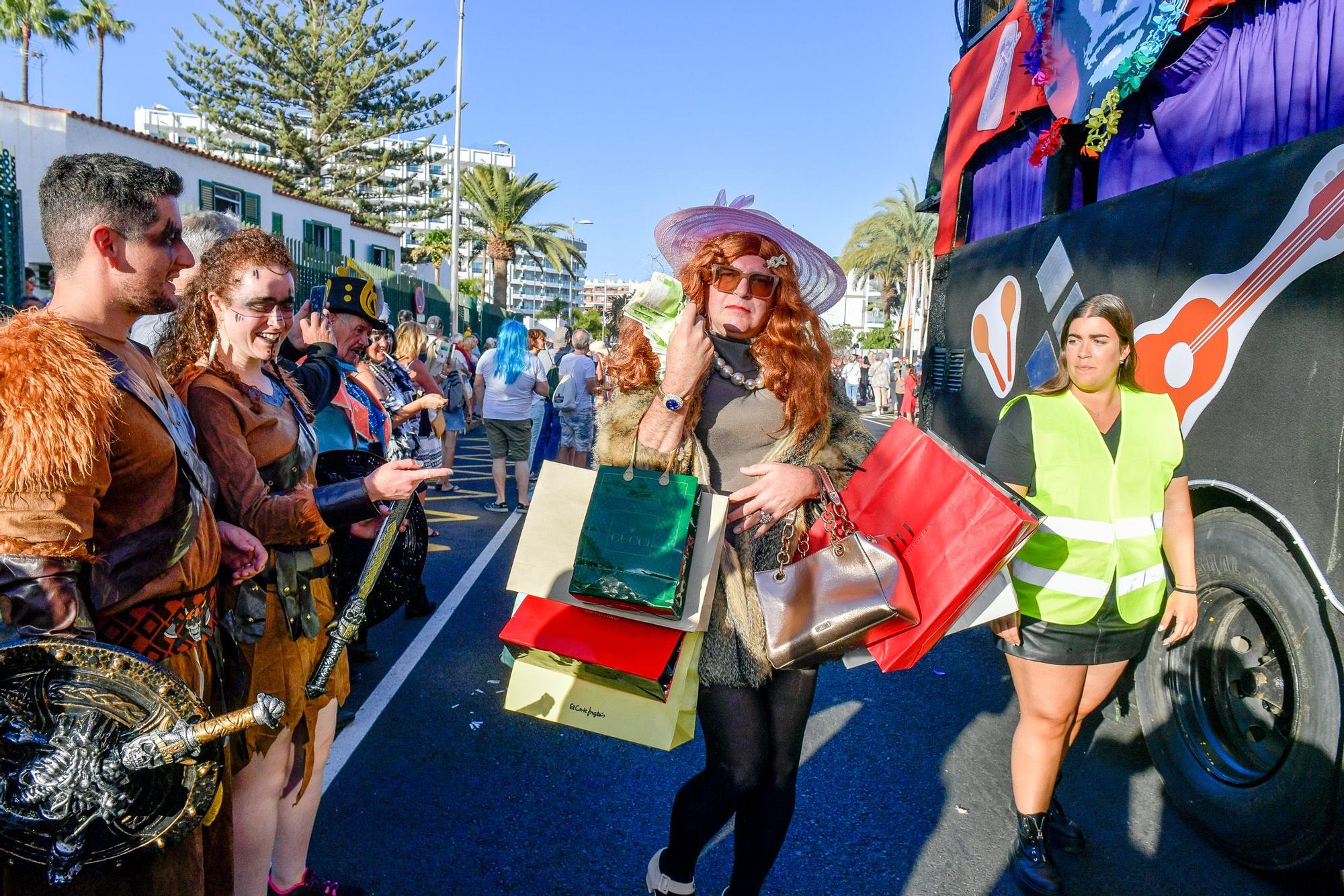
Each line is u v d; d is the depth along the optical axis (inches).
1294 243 112.7
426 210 1700.3
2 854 57.0
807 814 130.1
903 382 946.7
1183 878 115.0
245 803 85.6
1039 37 174.7
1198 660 128.6
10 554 54.5
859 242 2380.7
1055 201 177.8
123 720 58.2
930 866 117.0
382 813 125.4
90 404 56.4
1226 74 136.5
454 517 347.3
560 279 6028.5
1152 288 141.6
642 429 86.0
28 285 447.5
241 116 1466.5
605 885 110.8
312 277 724.0
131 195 60.8
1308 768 105.1
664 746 84.5
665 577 80.8
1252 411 118.6
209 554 69.5
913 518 85.1
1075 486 108.3
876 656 86.3
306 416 94.0
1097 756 150.8
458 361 431.8
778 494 84.1
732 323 88.7
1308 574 108.5
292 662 83.8
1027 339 183.3
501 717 160.4
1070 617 107.9
